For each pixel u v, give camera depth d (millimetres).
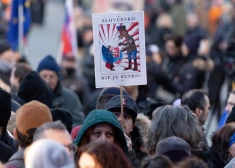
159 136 10898
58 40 35188
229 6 33406
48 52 33156
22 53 20078
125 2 31234
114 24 11477
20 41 19969
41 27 37781
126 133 11641
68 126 11828
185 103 13320
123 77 11523
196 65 20672
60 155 8391
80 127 11344
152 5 33875
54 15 41250
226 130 11195
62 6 43438
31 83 13445
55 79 15352
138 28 11516
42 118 9688
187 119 10945
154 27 31172
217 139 11234
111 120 10352
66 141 9102
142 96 15086
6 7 30969
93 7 33750
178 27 31422
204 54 23281
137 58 11523
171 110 11008
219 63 20656
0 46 17781
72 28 20234
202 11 34062
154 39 29812
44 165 8352
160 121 10953
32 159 8391
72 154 9188
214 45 21875
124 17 11484
